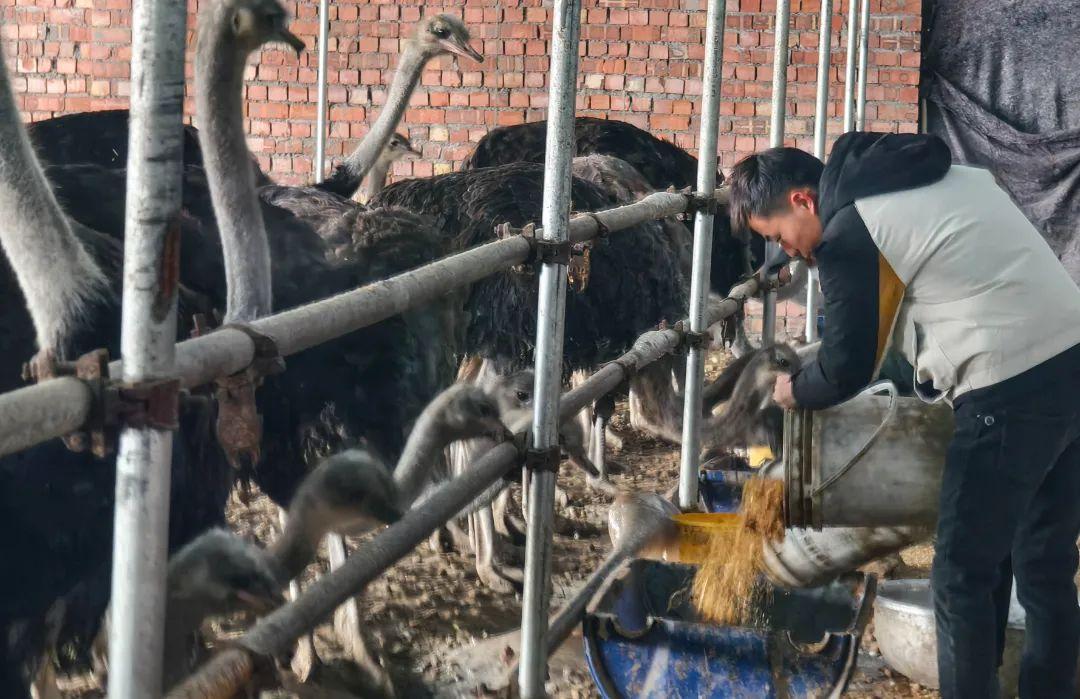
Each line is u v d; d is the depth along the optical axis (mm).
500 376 4316
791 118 9383
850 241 2611
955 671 2666
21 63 9578
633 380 4492
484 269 2494
